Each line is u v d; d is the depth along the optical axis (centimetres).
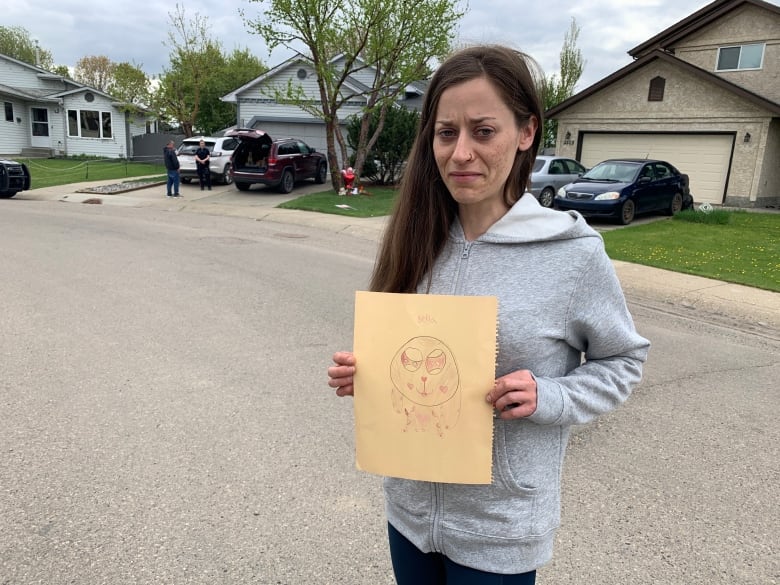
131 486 299
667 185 1470
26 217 1260
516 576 138
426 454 132
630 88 2009
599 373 132
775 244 1097
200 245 1000
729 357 524
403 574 154
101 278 735
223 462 323
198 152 1883
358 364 134
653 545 266
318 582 241
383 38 1645
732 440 365
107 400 394
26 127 3366
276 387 421
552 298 128
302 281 753
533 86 130
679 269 877
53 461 319
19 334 519
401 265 147
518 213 132
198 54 2917
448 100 128
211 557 253
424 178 144
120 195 1797
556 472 140
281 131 2456
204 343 509
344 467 321
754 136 1780
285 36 1678
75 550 254
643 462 337
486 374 125
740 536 273
